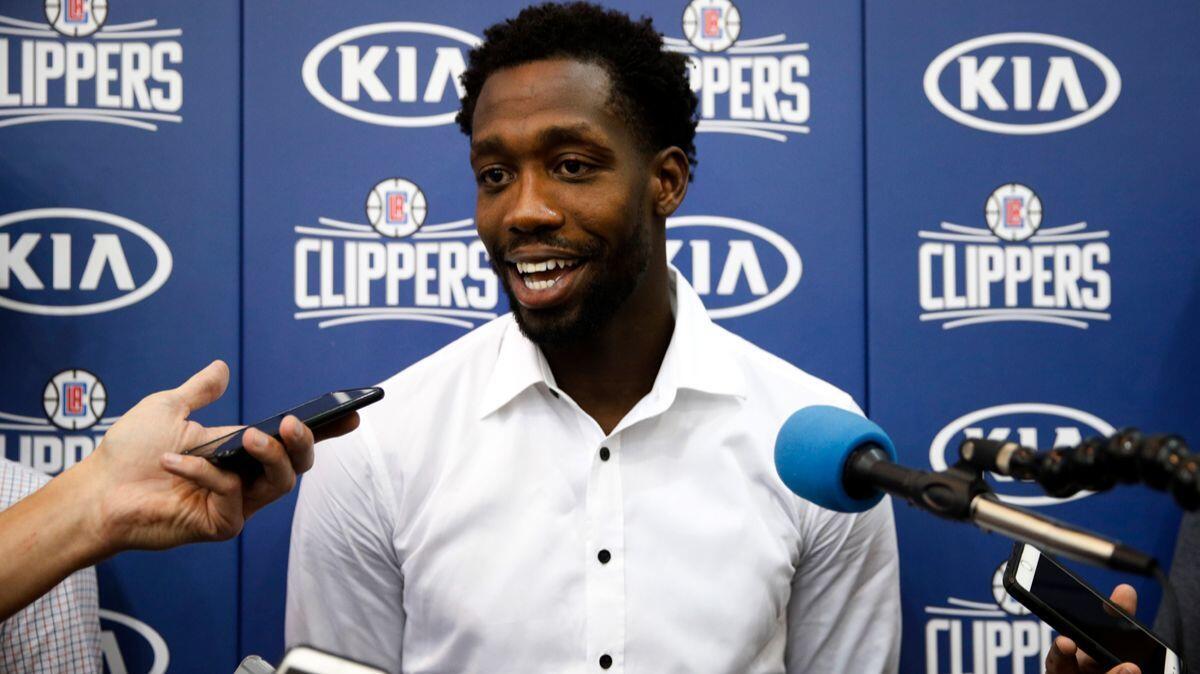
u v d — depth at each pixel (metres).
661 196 1.44
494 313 1.80
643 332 1.45
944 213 1.81
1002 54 1.81
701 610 1.42
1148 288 1.82
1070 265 1.82
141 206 1.77
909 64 1.80
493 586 1.42
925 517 1.82
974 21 1.80
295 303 1.78
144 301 1.77
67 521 1.10
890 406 1.80
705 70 1.79
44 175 1.76
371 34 1.78
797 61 1.80
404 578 1.49
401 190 1.79
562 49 1.36
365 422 1.50
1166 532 1.81
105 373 1.77
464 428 1.49
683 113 1.45
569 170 1.33
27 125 1.76
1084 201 1.81
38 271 1.76
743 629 1.43
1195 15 1.82
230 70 1.77
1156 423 1.82
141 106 1.77
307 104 1.78
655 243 1.44
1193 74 1.82
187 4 1.77
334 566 1.52
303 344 1.78
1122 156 1.82
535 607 1.41
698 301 1.57
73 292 1.77
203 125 1.77
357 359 1.79
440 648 1.45
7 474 1.57
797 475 1.00
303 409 1.11
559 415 1.48
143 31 1.76
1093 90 1.81
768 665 1.49
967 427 1.81
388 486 1.47
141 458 1.13
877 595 1.56
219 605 1.78
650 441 1.46
